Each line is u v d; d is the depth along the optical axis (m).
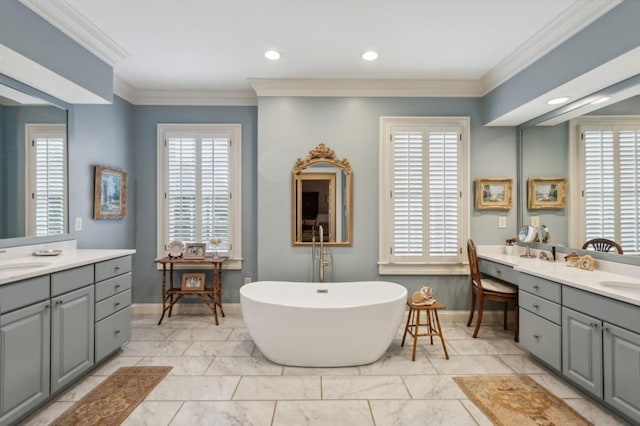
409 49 2.82
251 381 2.37
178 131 3.84
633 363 1.78
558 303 2.30
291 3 2.19
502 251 3.59
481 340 3.10
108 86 2.81
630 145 2.35
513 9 2.24
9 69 2.19
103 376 2.43
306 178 3.57
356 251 3.58
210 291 3.61
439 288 3.60
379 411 2.02
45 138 2.64
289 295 3.32
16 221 2.40
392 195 3.56
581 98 2.70
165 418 1.95
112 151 3.46
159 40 2.67
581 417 1.95
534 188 3.31
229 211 3.85
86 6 2.21
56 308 2.08
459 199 3.57
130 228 3.78
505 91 3.16
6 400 1.75
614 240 2.46
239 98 3.84
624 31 1.93
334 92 3.54
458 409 2.04
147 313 3.86
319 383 2.34
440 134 3.55
